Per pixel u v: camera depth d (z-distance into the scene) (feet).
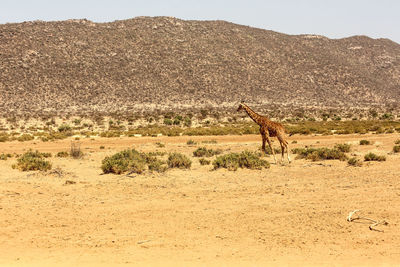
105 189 57.31
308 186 55.93
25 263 31.58
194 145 125.80
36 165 74.90
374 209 43.21
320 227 38.37
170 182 61.41
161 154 95.40
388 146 104.99
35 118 358.23
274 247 33.99
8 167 79.30
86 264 31.09
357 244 34.12
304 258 31.48
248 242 35.32
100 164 82.23
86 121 329.93
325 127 209.36
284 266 29.96
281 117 382.42
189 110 533.96
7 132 218.38
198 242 35.55
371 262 30.32
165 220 41.98
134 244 35.35
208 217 42.52
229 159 74.90
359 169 67.97
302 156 84.38
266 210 44.47
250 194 52.29
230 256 32.24
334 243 34.47
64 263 31.40
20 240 36.94
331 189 53.42
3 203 49.80
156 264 30.78
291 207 45.27
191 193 53.72
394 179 57.93
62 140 152.46
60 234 38.34
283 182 59.57
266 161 74.95
